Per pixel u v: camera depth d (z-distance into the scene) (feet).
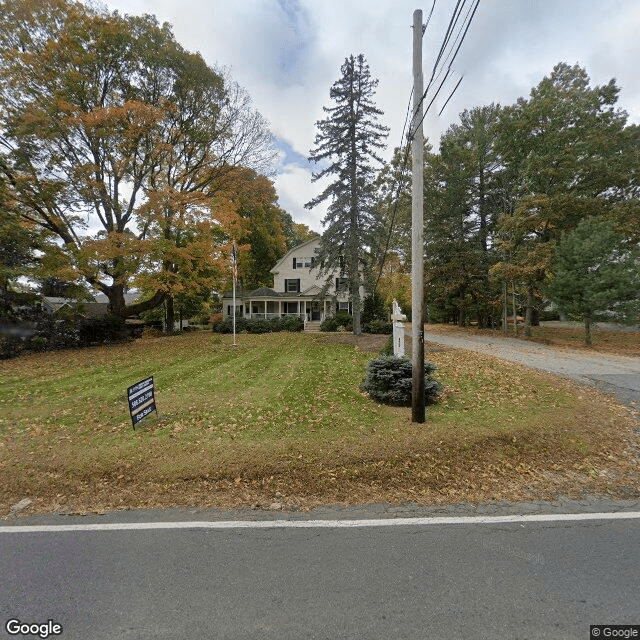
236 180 56.49
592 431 15.31
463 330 68.59
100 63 43.52
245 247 54.13
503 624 5.90
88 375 28.86
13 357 38.68
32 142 40.75
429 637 5.65
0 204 39.04
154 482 11.46
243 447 13.52
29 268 40.55
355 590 6.69
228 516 9.63
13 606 6.44
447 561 7.55
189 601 6.48
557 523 9.16
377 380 20.11
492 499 10.55
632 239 48.11
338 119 47.29
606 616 6.08
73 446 14.02
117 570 7.36
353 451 13.01
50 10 40.04
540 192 52.60
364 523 9.20
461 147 65.41
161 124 46.85
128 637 5.72
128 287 47.78
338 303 87.15
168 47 46.19
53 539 8.57
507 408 18.13
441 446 13.48
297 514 9.71
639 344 44.19
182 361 35.12
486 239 71.67
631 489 11.18
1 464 12.55
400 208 69.97
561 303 44.37
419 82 15.12
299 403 19.76
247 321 71.67
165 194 43.68
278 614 6.14
